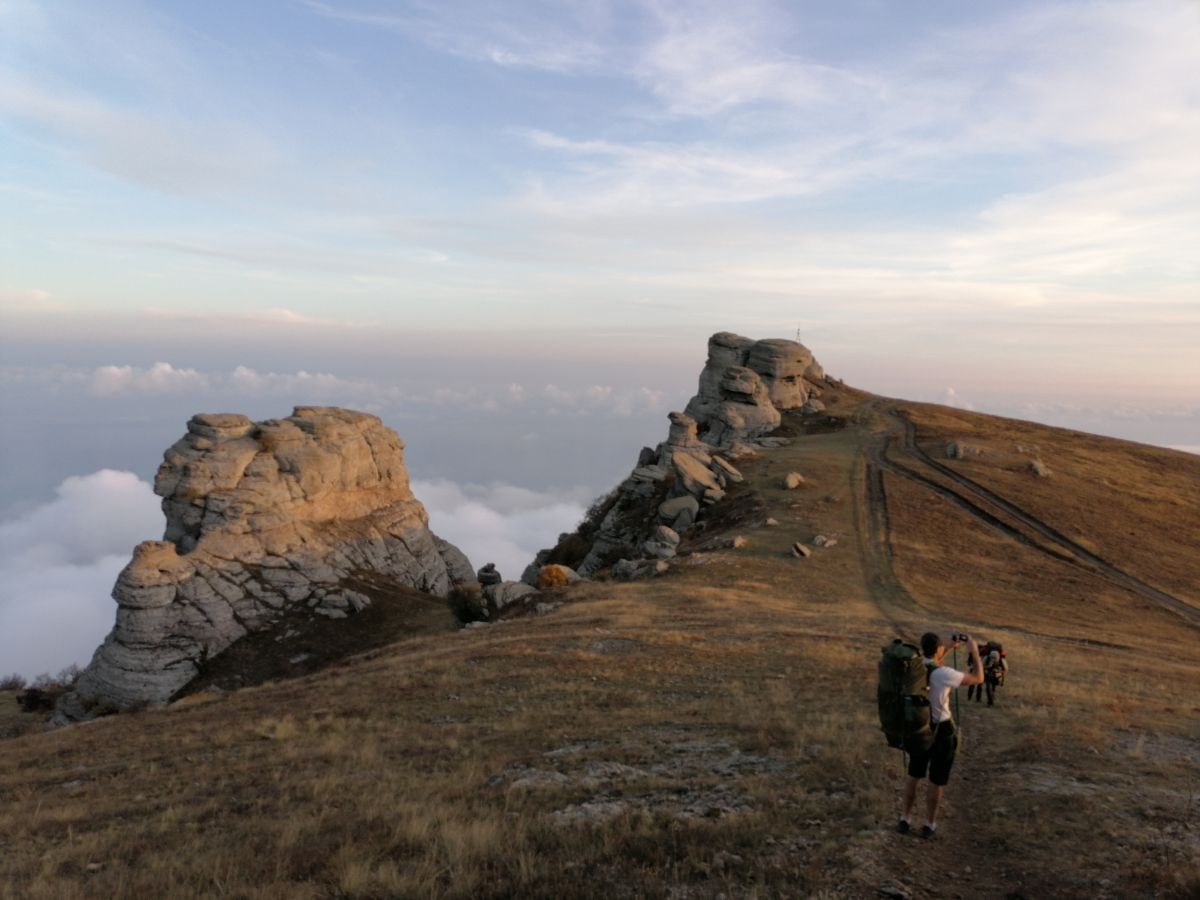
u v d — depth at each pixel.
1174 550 60.06
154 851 11.26
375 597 73.88
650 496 81.69
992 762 12.79
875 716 16.94
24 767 21.62
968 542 59.28
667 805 11.02
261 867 9.71
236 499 71.69
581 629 33.66
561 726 18.61
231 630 65.31
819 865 8.28
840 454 88.50
